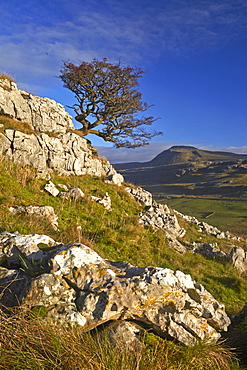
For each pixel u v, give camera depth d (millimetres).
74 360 3471
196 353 4391
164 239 16062
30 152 18609
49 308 4352
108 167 26969
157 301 4781
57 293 4492
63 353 3508
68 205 15086
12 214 9555
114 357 3641
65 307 4387
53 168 20484
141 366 3719
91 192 19562
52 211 10898
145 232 15789
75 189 16781
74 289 4680
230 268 15305
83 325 4266
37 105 23484
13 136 18031
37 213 10266
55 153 20703
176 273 5352
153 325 4785
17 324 3793
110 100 32125
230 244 23969
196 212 84688
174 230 20500
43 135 20031
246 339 5656
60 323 4164
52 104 25891
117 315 4613
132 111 33719
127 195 22656
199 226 27453
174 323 4812
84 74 30406
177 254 14875
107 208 17750
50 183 16188
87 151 25344
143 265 11500
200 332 4984
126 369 3539
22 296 4395
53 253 5129
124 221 16016
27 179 15555
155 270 5219
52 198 15023
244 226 55188
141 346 4234
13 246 5457
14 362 3283
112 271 5113
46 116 23812
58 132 24375
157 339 4617
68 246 5230
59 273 4672
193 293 5293
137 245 13141
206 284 11984
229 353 4879
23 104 22500
